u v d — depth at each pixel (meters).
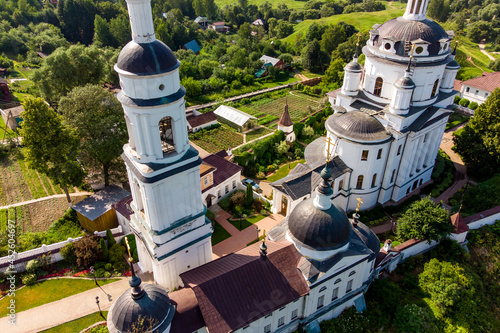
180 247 39.91
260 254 36.97
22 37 143.75
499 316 45.28
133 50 30.22
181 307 34.31
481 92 97.56
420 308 41.59
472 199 59.41
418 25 54.62
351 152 54.50
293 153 79.44
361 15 187.25
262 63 136.00
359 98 61.00
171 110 32.34
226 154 70.88
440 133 61.75
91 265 47.72
